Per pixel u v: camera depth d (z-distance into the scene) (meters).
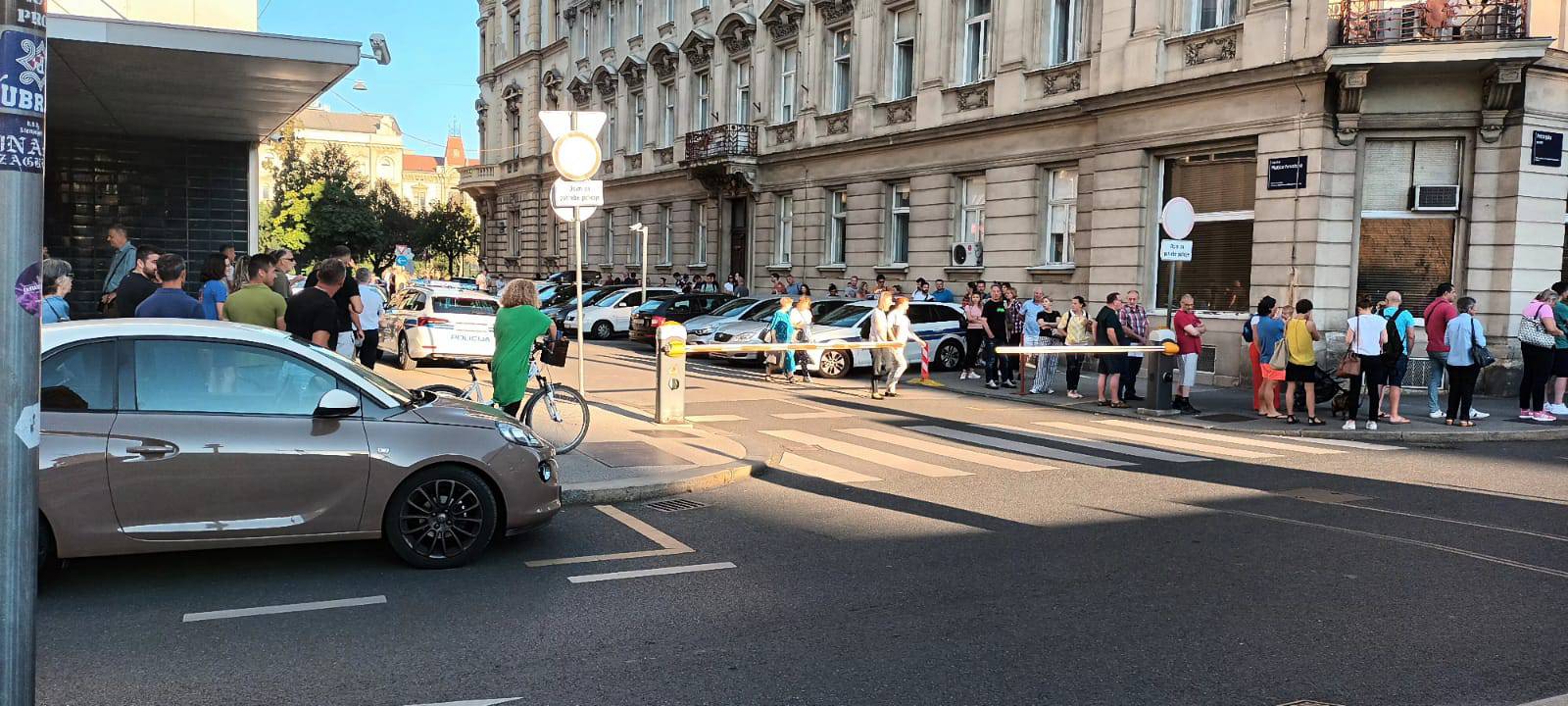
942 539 7.14
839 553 6.76
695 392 16.64
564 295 32.66
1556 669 4.72
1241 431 13.32
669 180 37.50
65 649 4.81
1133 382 16.42
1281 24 17.00
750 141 31.94
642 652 4.87
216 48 11.01
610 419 12.59
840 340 19.73
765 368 19.91
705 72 35.22
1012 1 22.77
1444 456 11.23
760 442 11.37
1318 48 16.44
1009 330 18.55
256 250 17.95
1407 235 17.14
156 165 17.17
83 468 5.48
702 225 36.19
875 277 27.39
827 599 5.73
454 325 18.20
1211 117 18.27
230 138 17.31
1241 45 17.75
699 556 6.67
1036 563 6.52
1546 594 5.91
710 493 8.80
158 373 5.78
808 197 29.94
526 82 50.38
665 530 7.40
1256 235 17.69
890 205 27.34
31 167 2.75
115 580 5.93
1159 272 19.77
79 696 4.25
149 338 5.80
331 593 5.75
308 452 5.89
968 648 4.94
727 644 4.98
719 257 34.53
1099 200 20.52
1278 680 4.55
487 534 6.35
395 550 6.20
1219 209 18.70
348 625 5.22
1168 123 19.00
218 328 6.00
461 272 79.00
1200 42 18.44
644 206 39.56
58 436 5.46
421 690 4.38
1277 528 7.55
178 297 8.18
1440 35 15.92
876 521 7.74
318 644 4.93
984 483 9.30
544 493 6.61
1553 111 16.59
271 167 53.66
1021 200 22.80
